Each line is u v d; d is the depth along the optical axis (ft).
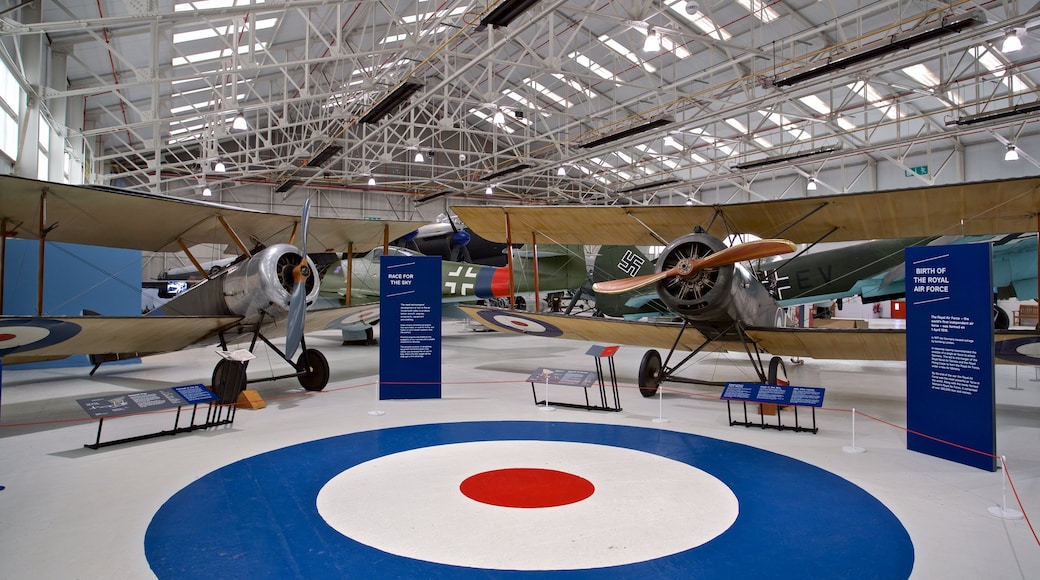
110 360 29.81
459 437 17.07
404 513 11.04
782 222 22.75
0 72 33.78
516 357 38.06
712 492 12.28
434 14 46.57
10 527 10.33
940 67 50.29
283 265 22.45
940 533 10.19
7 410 21.29
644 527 10.40
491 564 8.91
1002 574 8.65
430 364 23.18
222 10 32.27
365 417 19.85
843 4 48.03
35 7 36.35
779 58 51.98
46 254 35.09
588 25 59.82
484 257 66.28
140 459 14.74
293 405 22.11
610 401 22.54
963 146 70.18
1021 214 20.21
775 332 20.52
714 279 20.03
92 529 10.24
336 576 8.52
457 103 86.94
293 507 11.34
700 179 77.92
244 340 26.78
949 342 14.79
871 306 89.71
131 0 30.63
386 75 55.83
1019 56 50.93
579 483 12.84
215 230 25.02
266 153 93.04
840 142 72.79
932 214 20.72
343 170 94.43
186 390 17.12
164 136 74.59
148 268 91.40
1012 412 21.01
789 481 13.04
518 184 113.29
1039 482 13.04
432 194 99.66
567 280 50.21
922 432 15.38
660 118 53.31
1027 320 66.33
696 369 32.50
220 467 14.05
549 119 87.56
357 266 47.16
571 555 9.24
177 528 10.30
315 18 50.78
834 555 9.29
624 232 26.22
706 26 55.52
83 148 56.29
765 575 8.60
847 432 17.71
